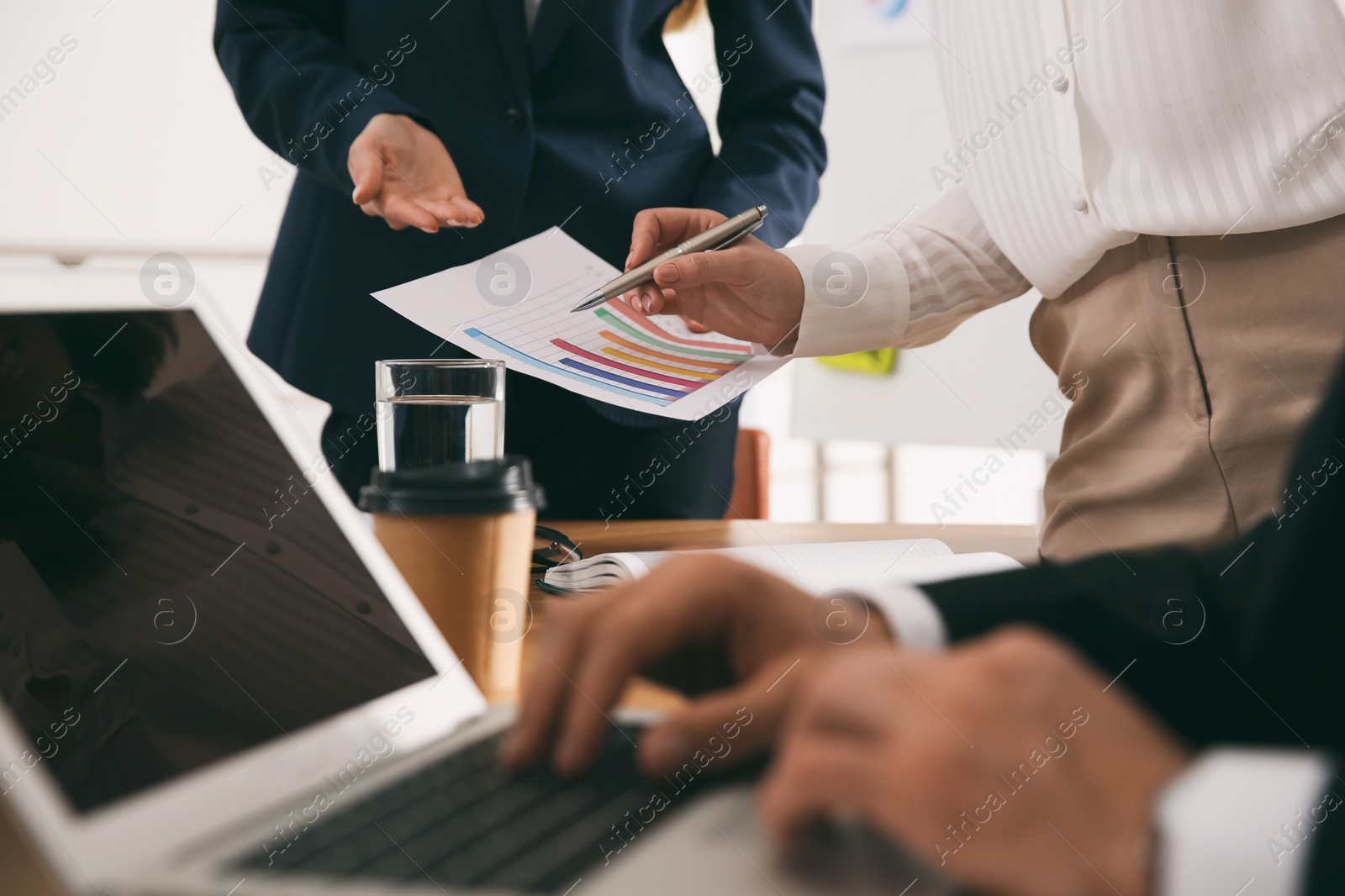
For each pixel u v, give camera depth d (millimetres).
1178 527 690
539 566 716
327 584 412
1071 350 800
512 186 963
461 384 562
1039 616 384
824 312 849
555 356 743
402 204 785
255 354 1040
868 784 257
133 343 444
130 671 352
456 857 258
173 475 432
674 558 371
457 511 455
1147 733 265
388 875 251
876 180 2715
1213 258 690
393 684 369
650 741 306
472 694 381
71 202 1848
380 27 974
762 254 826
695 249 811
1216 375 685
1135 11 686
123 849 261
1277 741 355
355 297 981
